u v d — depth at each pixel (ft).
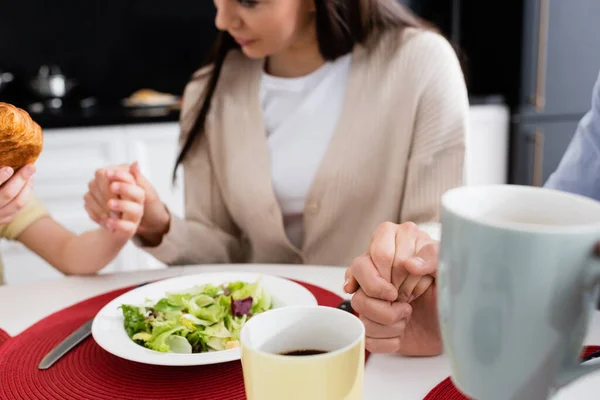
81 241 3.22
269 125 3.91
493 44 9.18
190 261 3.52
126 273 3.00
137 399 1.81
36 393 1.85
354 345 1.31
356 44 3.74
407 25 3.82
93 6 9.55
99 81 9.83
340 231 3.82
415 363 1.95
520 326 1.00
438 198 3.51
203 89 4.03
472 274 1.02
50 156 7.68
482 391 1.10
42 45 9.51
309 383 1.26
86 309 2.54
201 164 4.04
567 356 1.03
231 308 2.37
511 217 1.15
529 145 8.90
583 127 3.05
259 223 3.81
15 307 2.59
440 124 3.55
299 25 3.55
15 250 7.64
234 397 1.80
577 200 1.08
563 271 0.95
